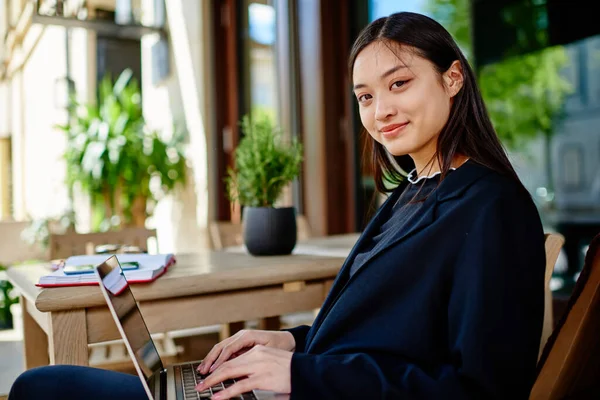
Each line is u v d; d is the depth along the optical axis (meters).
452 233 0.83
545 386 0.80
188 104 5.14
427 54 0.94
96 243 2.27
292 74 4.39
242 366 0.85
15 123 9.21
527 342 0.77
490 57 3.31
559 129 3.11
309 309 1.58
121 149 4.80
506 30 3.27
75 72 6.16
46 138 7.18
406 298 0.86
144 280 1.30
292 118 4.39
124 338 0.84
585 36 3.01
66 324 1.19
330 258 1.71
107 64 5.78
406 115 0.94
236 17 4.96
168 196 5.42
